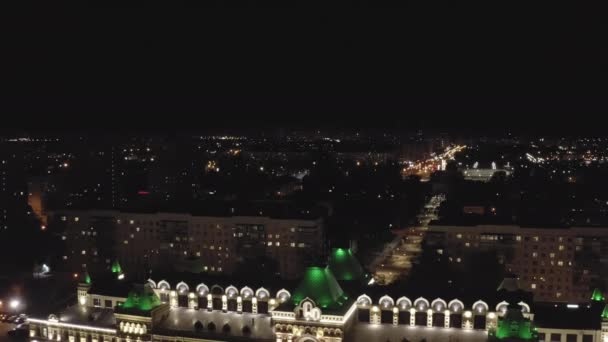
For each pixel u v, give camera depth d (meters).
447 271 185.75
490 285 177.00
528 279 193.00
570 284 189.75
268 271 199.38
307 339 122.94
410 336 125.00
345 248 143.50
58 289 192.75
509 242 193.62
